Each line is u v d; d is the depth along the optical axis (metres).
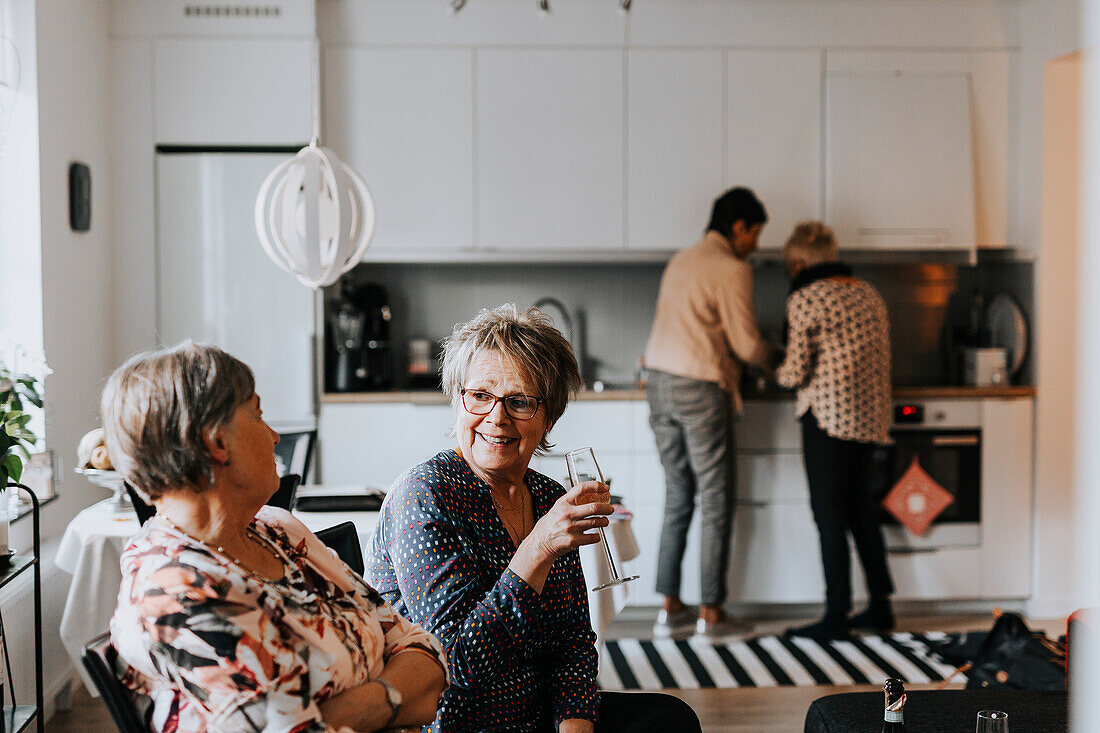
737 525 4.43
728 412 4.17
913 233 4.59
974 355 4.65
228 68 4.26
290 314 4.30
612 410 4.39
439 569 1.66
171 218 4.26
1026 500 4.49
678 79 4.52
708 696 3.54
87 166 3.86
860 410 4.02
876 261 4.61
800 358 4.04
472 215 4.51
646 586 4.45
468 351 1.81
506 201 4.52
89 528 2.77
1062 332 4.49
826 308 4.00
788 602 4.46
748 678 3.71
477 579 1.68
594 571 2.90
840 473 4.07
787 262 4.23
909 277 5.00
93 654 1.22
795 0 4.51
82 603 2.73
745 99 4.54
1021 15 4.57
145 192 4.25
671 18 4.50
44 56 3.44
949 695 2.22
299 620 1.29
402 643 1.48
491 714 1.69
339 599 1.43
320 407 4.37
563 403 1.86
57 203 3.56
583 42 4.50
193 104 4.25
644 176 4.54
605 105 4.51
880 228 4.58
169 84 4.24
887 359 4.10
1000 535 4.49
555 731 1.75
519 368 1.78
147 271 4.26
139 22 4.22
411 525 1.69
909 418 4.41
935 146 4.57
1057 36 4.33
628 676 3.74
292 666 1.24
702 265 4.12
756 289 4.99
